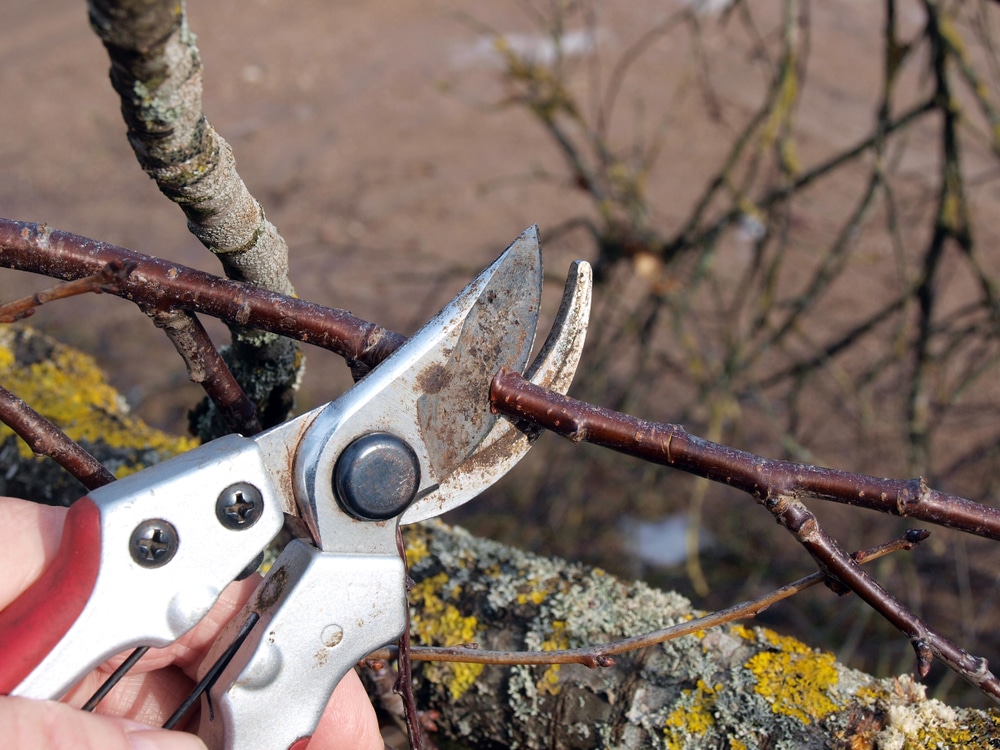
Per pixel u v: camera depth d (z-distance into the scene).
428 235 5.92
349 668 0.97
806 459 3.12
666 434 0.90
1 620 0.87
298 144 6.78
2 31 8.37
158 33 0.67
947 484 4.14
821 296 5.24
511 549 1.38
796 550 3.97
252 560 0.93
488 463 0.99
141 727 0.87
